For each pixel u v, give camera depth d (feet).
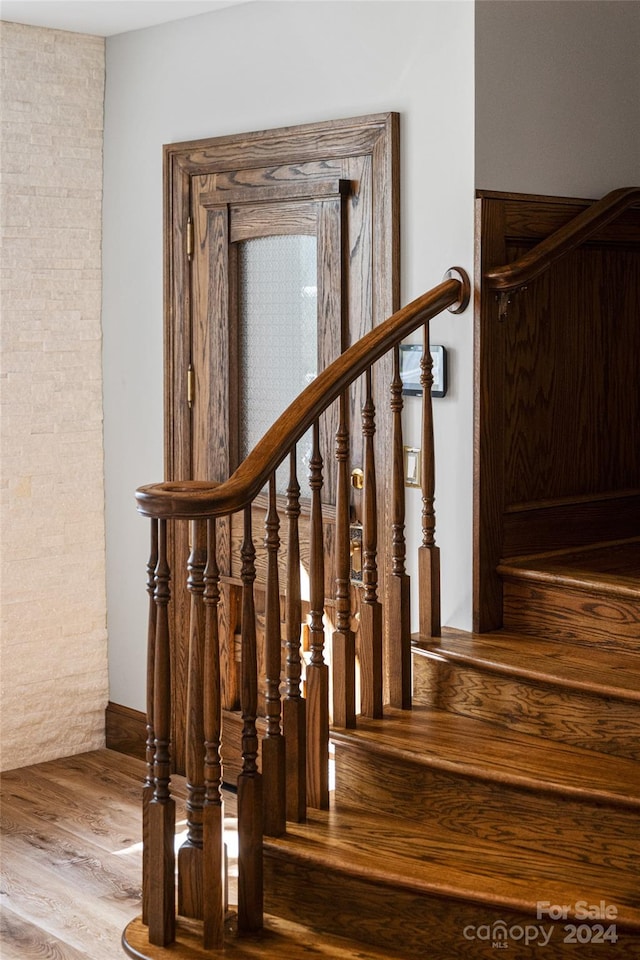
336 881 9.07
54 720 15.33
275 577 9.20
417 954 8.79
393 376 10.41
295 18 12.57
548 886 8.54
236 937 9.02
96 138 15.02
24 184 14.37
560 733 9.87
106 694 15.75
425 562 10.99
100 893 11.78
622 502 12.62
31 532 14.84
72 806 13.85
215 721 8.75
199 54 13.71
